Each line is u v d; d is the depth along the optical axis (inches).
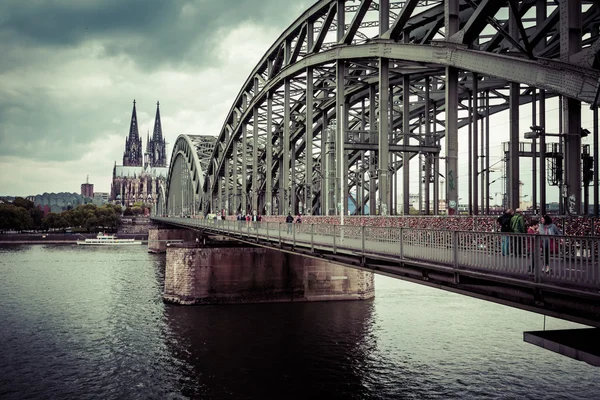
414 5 1405.0
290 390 1221.1
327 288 2278.5
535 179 1482.5
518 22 997.8
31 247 6279.5
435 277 746.2
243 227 1782.7
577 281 515.5
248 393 1213.1
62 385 1289.4
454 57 1187.9
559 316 546.9
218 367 1392.7
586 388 1195.3
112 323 1897.1
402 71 1833.2
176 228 5787.4
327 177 1862.7
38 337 1720.0
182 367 1401.3
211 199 4284.0
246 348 1547.7
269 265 2260.1
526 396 1152.8
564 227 892.6
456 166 1211.9
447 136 1224.2
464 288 685.9
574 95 870.4
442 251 724.0
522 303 594.6
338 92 1813.5
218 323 1857.8
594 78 834.2
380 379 1275.8
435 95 2290.8
